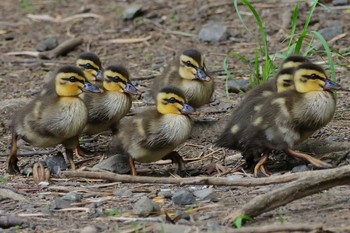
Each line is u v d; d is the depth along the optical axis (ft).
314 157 46.80
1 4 88.74
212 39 72.69
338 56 64.54
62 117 48.08
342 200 39.88
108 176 44.80
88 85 49.03
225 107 58.18
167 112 46.50
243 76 64.18
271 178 41.42
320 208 39.09
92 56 57.57
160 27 77.30
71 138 48.98
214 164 47.62
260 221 37.88
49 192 44.75
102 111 52.44
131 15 79.30
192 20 77.71
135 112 57.41
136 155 46.83
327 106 44.96
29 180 47.34
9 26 81.25
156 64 69.10
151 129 46.09
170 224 37.65
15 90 65.46
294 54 56.54
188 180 42.86
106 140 54.75
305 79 45.16
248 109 46.80
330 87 45.01
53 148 53.36
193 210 40.29
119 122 53.36
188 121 46.62
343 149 48.26
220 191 43.14
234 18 76.48
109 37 76.48
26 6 85.15
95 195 43.78
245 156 47.06
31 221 39.96
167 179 43.42
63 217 40.52
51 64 71.56
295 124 44.86
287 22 72.79
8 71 70.23
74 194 43.27
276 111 44.98
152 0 83.66
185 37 74.64
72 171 45.70
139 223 38.47
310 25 72.23
